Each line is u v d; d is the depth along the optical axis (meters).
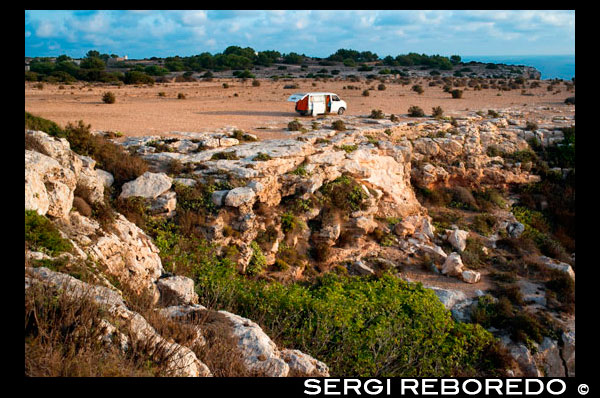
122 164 18.14
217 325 9.66
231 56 113.12
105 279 9.24
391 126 32.22
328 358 12.09
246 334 9.58
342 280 18.05
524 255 24.61
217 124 30.69
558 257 25.23
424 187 29.61
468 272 21.19
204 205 17.62
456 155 31.36
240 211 17.77
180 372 7.05
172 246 15.58
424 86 71.69
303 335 12.15
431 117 37.97
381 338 13.16
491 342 16.31
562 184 31.66
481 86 71.00
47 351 6.04
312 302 13.60
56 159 12.64
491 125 35.69
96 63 91.56
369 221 22.25
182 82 72.25
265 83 71.81
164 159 20.16
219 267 15.12
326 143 25.97
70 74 70.88
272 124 31.97
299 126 29.72
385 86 69.12
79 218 11.53
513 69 125.38
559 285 21.12
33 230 8.84
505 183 31.38
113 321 7.35
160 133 25.83
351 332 13.01
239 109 40.03
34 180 9.77
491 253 24.55
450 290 19.81
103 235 11.41
